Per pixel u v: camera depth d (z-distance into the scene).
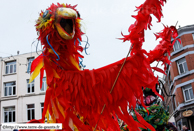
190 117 16.94
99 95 2.07
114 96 2.06
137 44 2.04
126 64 2.08
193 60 17.42
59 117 2.04
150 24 2.00
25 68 20.50
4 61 20.97
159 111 2.67
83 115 2.09
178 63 18.33
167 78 19.59
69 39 2.24
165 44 2.38
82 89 2.09
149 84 2.02
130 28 2.08
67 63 2.31
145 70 2.05
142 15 1.92
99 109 2.09
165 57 2.39
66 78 2.14
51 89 2.14
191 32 17.97
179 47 18.28
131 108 2.34
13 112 19.97
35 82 19.98
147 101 2.87
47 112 2.21
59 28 2.21
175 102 18.80
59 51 2.30
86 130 2.00
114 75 2.10
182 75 17.75
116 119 2.29
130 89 2.04
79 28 2.49
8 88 20.61
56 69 2.21
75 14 2.21
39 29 2.32
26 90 20.06
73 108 2.12
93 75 2.09
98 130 2.30
